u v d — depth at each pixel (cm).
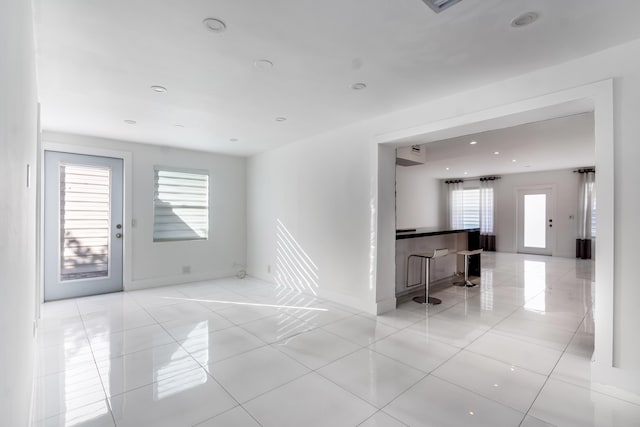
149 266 482
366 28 193
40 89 278
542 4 171
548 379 223
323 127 398
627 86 207
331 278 415
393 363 246
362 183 375
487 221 938
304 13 179
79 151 424
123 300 415
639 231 202
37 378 224
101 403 195
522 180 883
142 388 211
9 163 93
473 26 191
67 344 280
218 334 303
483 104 273
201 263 536
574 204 798
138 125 383
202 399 200
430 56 226
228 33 198
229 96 296
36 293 281
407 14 180
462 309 382
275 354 261
